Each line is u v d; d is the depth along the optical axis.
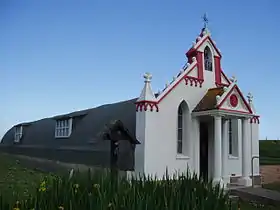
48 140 30.75
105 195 5.20
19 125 39.44
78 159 23.38
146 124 18.39
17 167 29.28
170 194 5.67
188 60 22.38
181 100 20.36
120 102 24.39
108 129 17.39
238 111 20.34
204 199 5.72
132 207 5.00
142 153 18.16
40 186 5.82
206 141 22.52
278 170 33.12
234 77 20.81
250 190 18.50
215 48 22.95
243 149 21.34
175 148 19.56
